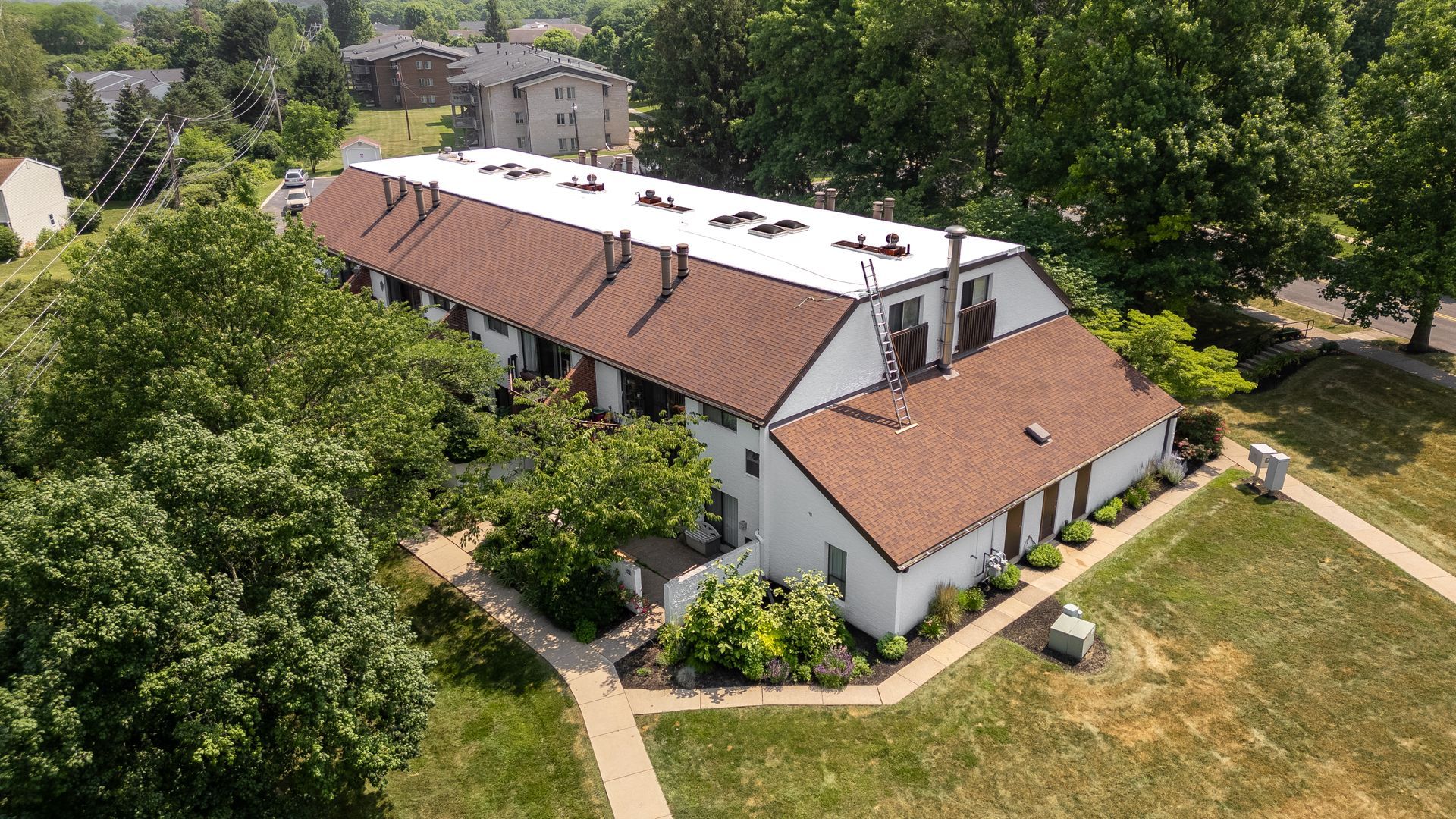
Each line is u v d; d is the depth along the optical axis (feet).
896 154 177.27
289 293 82.33
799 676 73.31
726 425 86.17
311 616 56.65
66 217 254.68
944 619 78.69
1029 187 146.61
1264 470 104.17
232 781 53.01
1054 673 73.15
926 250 100.73
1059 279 119.03
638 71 475.31
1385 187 119.85
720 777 64.28
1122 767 64.03
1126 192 128.06
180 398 69.21
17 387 99.25
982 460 86.07
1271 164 117.08
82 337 75.20
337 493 60.54
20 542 47.88
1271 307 156.56
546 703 71.56
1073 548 91.35
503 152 180.24
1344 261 128.06
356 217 147.33
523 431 89.25
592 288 105.50
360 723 56.24
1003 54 157.89
